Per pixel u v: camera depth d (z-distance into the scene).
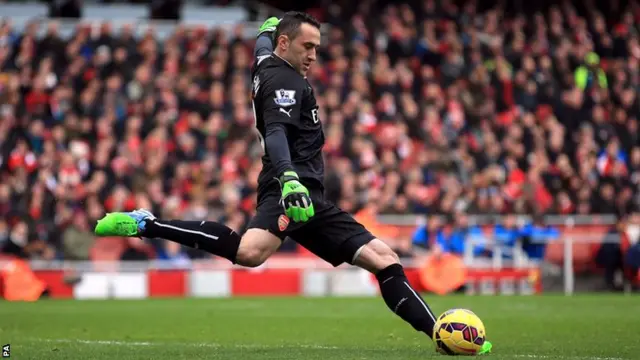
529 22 95.62
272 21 24.33
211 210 65.12
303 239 23.34
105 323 37.59
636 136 84.00
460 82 84.94
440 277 62.53
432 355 22.41
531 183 70.25
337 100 78.31
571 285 65.12
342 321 38.12
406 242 64.81
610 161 77.62
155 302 52.66
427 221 64.81
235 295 62.06
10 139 69.88
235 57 80.81
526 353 23.86
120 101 75.25
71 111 73.44
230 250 22.50
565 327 33.81
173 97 75.75
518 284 64.38
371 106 80.00
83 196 65.38
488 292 63.84
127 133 72.06
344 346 26.72
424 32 89.50
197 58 80.56
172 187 68.44
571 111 84.56
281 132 21.84
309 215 20.95
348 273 63.44
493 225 65.75
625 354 23.81
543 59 89.06
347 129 75.69
